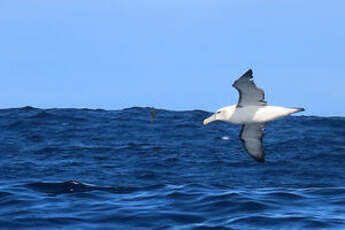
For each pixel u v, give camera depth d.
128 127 109.62
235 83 43.00
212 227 47.47
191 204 53.44
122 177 70.25
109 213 51.09
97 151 87.44
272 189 61.12
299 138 97.38
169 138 99.12
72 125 110.44
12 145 91.38
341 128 106.06
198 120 118.56
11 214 50.81
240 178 70.19
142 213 51.00
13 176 70.31
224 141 96.44
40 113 119.00
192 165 77.50
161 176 70.94
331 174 72.50
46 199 55.66
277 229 47.12
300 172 73.56
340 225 47.94
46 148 89.31
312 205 53.69
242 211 51.38
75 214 51.06
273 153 86.00
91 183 66.06
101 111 126.62
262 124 48.72
